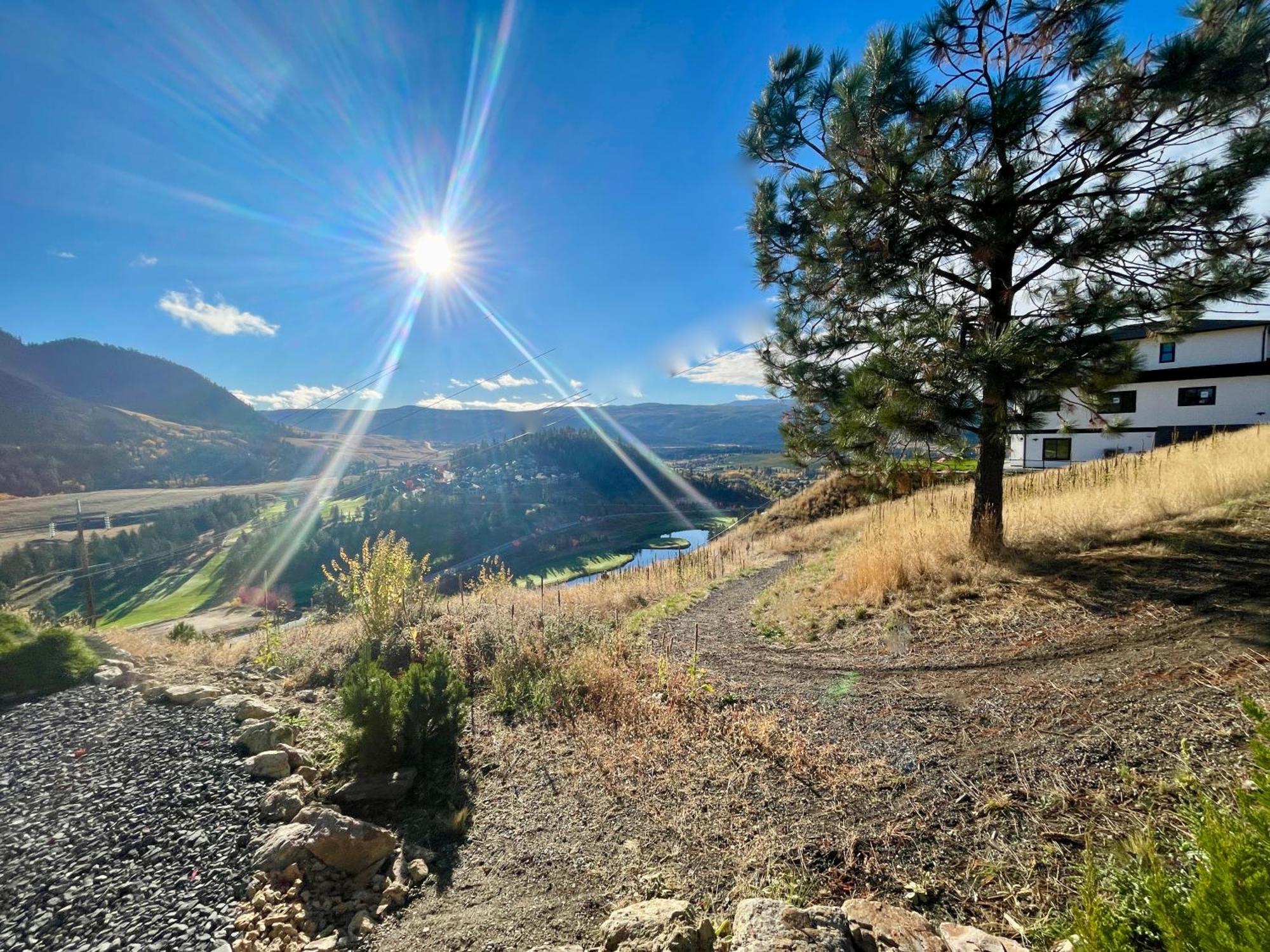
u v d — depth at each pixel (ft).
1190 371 72.49
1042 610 17.99
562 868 10.40
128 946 8.21
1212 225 18.57
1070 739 11.23
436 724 15.17
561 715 17.29
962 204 19.63
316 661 22.86
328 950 8.55
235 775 12.87
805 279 25.48
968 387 17.83
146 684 18.90
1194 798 8.54
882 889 8.58
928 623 19.70
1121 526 23.77
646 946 7.45
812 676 18.11
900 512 45.75
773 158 24.31
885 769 11.82
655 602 37.58
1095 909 6.23
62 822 11.05
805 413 27.53
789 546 55.72
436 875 10.56
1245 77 16.15
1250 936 4.14
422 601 28.91
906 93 19.19
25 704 17.12
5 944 8.29
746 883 9.25
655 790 12.58
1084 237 18.99
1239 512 22.54
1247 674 11.69
